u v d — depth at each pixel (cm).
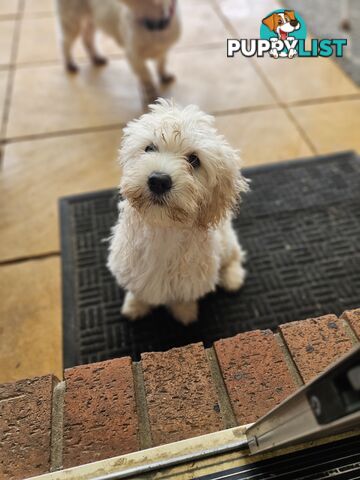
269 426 73
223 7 378
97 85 303
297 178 234
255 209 219
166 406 93
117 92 297
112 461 84
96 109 283
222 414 93
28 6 393
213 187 125
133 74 302
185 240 132
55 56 331
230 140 258
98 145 257
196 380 97
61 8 278
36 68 319
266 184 231
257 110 279
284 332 106
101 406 93
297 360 100
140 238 134
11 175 239
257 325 174
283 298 183
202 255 139
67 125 271
